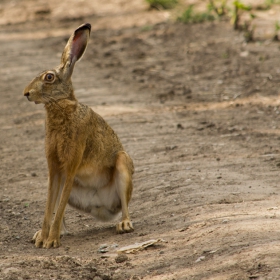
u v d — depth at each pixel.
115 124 16.20
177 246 8.32
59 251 9.00
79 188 10.15
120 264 8.02
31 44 28.95
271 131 14.91
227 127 15.48
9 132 16.64
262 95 18.09
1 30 33.06
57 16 35.38
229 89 19.06
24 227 10.38
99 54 25.45
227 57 22.59
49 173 9.62
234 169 12.12
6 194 12.07
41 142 15.58
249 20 26.39
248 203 9.79
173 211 10.10
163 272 7.50
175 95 19.06
